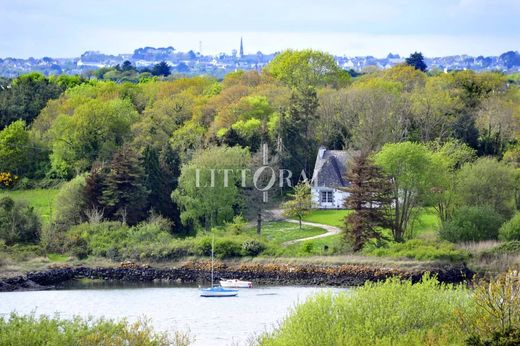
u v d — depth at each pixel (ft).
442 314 313.94
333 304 319.06
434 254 613.52
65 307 521.24
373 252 630.74
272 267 629.10
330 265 618.44
